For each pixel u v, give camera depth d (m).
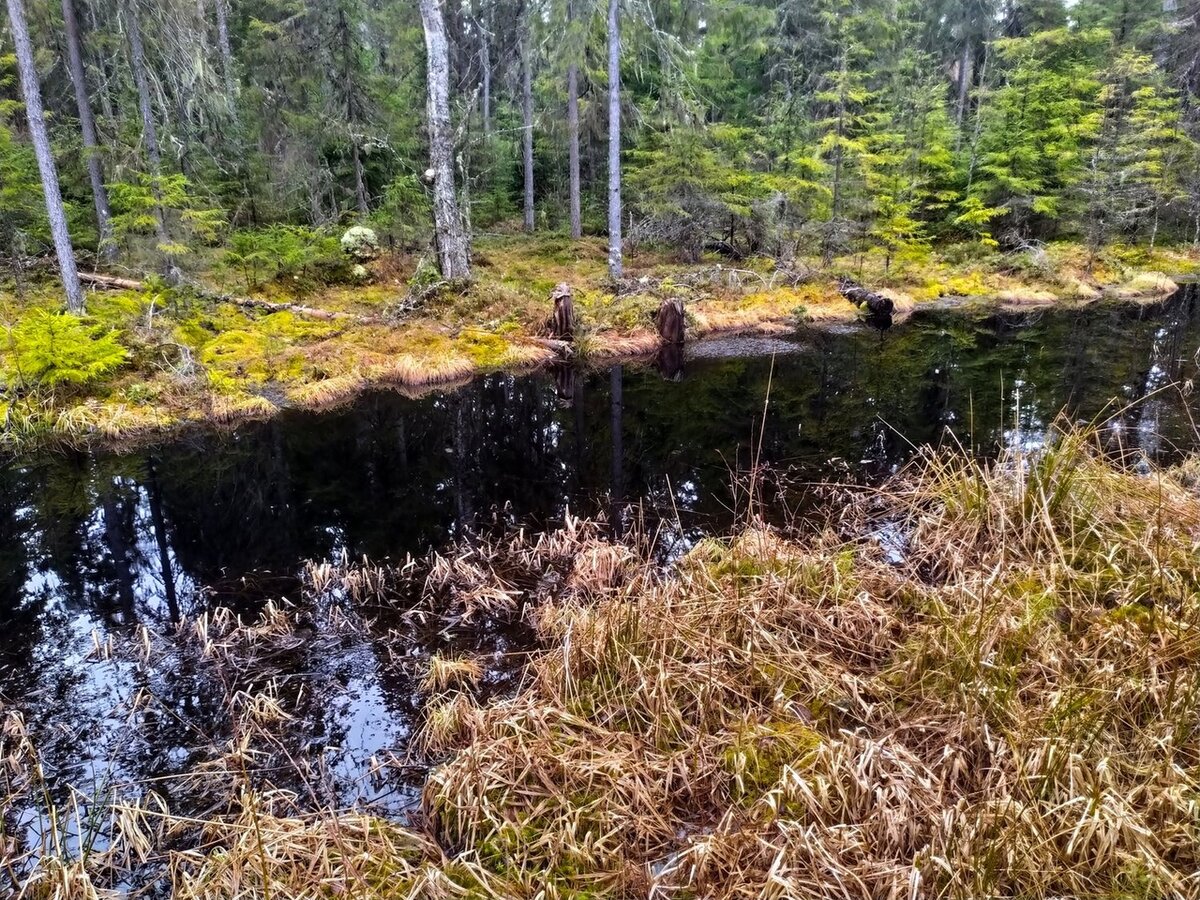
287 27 16.89
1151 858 2.19
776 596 4.01
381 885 2.48
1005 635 3.37
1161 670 3.12
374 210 18.20
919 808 2.54
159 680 3.93
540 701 3.40
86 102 13.14
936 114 22.16
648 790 2.81
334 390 9.60
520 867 2.55
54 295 11.43
